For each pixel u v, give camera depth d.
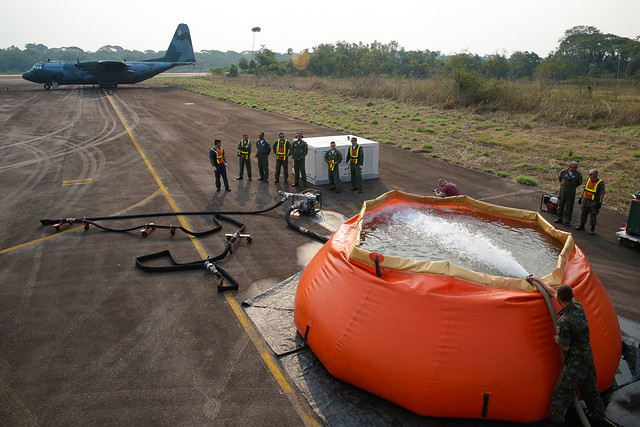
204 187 13.99
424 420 4.62
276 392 5.17
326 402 4.96
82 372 5.54
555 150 18.77
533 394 4.24
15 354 5.88
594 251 9.37
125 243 9.61
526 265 5.41
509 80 33.38
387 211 7.27
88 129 24.50
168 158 17.94
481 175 15.53
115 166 16.56
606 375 4.76
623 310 7.01
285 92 45.75
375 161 14.98
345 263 5.33
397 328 4.55
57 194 13.14
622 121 23.88
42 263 8.62
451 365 4.28
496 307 4.34
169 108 33.78
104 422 4.73
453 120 26.83
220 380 5.38
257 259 8.84
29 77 45.19
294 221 11.03
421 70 73.56
